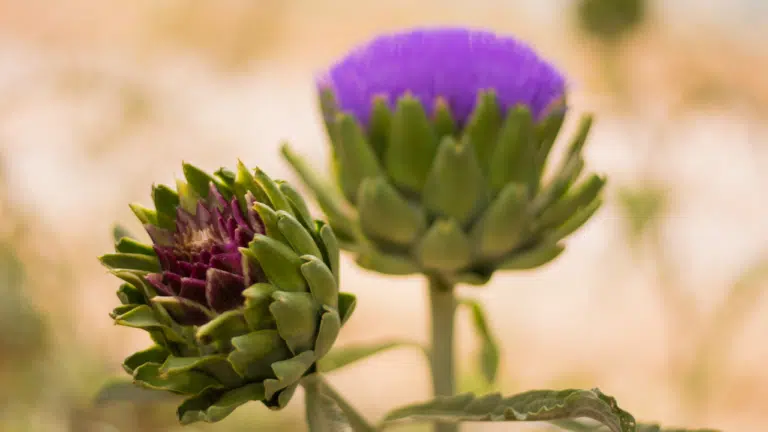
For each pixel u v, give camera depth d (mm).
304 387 1080
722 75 3201
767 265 1731
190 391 1060
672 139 2119
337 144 1140
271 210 1060
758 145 3275
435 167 1115
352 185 1134
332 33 4461
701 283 2613
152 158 2174
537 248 1126
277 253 1055
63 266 1806
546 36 3887
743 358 2512
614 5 1909
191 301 1058
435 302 1146
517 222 1113
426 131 1115
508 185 1112
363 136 1125
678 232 2840
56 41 3568
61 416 1683
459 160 1108
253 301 1052
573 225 1121
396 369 2578
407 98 1114
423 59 1124
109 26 3680
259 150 3080
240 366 1054
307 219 1071
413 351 2656
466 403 1079
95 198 2117
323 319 1057
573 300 2791
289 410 1949
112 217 2100
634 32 1963
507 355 2498
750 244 2828
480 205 1118
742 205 3018
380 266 1130
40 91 2350
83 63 2461
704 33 3475
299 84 3770
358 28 4547
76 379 1722
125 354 2029
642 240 1920
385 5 4637
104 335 2025
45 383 1685
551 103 1123
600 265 2732
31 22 3711
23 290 1685
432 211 1121
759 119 3377
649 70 3053
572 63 3488
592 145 2961
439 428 1136
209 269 1055
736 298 1774
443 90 1122
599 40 1987
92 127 2156
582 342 2578
